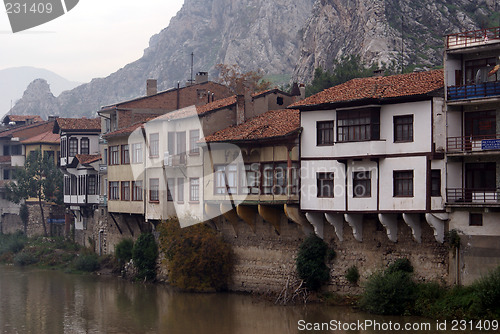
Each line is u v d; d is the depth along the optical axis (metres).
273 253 48.91
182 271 52.16
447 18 98.00
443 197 39.88
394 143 41.44
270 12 196.75
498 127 39.09
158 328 42.25
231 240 51.72
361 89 44.03
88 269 65.38
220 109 52.22
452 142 39.81
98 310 47.88
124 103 66.06
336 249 45.50
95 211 70.12
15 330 43.03
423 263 41.47
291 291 46.59
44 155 85.44
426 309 39.41
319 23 120.38
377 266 43.53
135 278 58.50
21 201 90.62
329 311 43.16
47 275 64.50
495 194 38.56
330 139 44.38
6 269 69.81
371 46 96.00
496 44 38.50
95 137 78.56
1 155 101.19
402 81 43.66
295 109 47.94
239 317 43.62
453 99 39.53
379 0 102.25
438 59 91.50
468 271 39.41
